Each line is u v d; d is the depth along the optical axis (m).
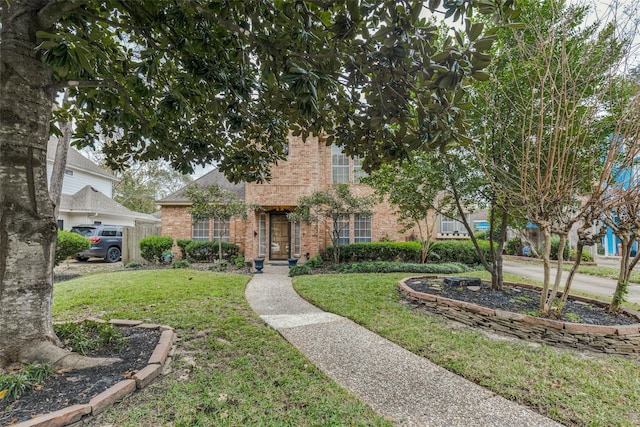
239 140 4.97
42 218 3.00
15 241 2.86
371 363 3.58
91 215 17.11
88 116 4.54
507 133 5.11
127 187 27.03
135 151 5.21
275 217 14.08
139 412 2.43
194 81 3.31
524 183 4.42
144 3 2.63
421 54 2.30
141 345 3.57
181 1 2.37
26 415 2.22
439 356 3.74
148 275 9.09
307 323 4.98
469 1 2.01
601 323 4.34
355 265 10.54
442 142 2.72
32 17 2.88
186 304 5.84
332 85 2.75
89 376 2.80
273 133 4.83
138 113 3.98
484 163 4.81
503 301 5.42
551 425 2.49
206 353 3.63
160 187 29.14
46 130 3.06
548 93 4.43
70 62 2.10
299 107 2.35
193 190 11.39
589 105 4.30
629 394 2.94
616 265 12.63
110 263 13.98
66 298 6.18
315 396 2.80
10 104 2.80
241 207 11.47
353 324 4.94
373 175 7.25
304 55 2.65
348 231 13.47
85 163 18.52
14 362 2.82
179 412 2.47
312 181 12.86
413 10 2.09
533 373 3.33
